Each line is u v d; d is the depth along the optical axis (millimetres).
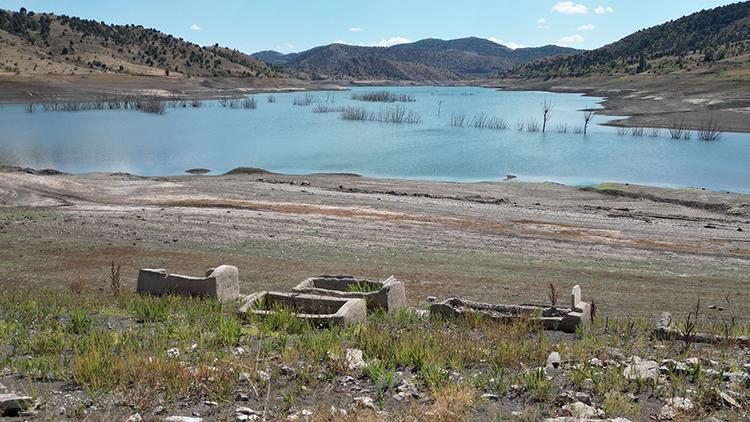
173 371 9188
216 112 117938
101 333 11602
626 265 26016
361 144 74562
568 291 20922
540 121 99688
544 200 42062
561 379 9430
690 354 11016
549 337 13109
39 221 29984
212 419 7922
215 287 16672
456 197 41938
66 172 53500
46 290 18312
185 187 41812
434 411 7957
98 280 20672
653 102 118938
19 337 11609
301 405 8461
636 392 8820
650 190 44438
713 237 32031
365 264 24422
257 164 60406
